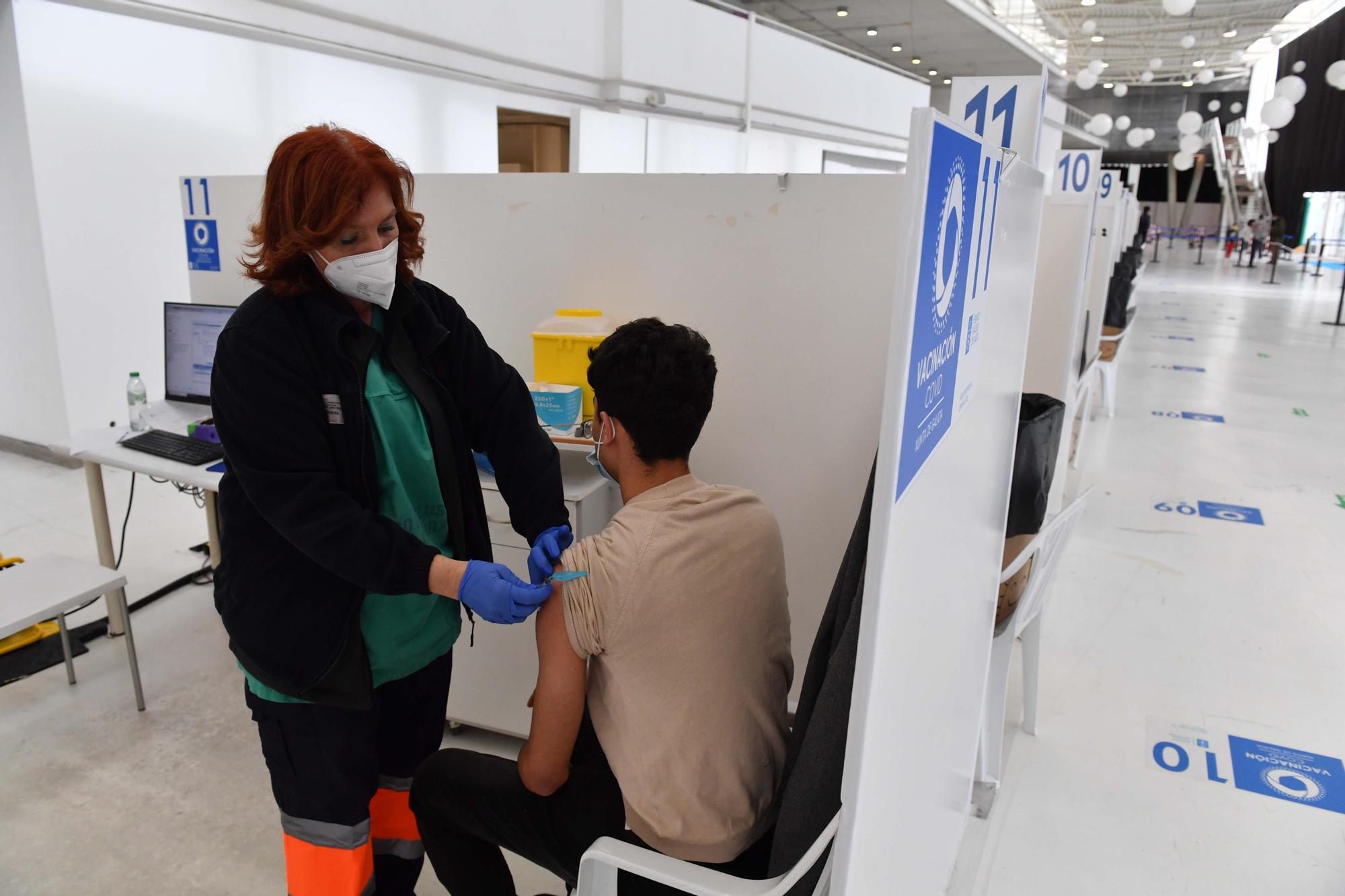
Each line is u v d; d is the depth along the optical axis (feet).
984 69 53.42
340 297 3.94
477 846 4.53
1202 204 100.27
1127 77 73.72
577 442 6.67
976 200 2.90
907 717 3.08
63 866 6.10
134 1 13.89
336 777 4.28
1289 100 34.17
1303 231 66.18
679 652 3.48
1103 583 10.59
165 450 8.27
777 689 3.84
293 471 3.71
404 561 3.72
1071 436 13.98
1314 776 7.00
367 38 17.69
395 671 4.41
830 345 7.27
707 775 3.56
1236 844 6.25
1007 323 4.35
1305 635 9.34
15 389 15.24
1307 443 17.10
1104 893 5.79
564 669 3.58
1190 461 15.83
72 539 12.00
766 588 3.68
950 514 3.35
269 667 4.02
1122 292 18.67
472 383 4.68
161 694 8.28
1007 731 7.60
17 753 7.36
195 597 10.32
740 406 7.68
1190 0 27.20
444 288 8.50
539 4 21.77
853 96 37.93
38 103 13.25
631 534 3.56
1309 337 30.91
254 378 3.67
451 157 20.43
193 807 6.72
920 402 2.42
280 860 6.19
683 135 25.93
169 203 15.16
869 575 2.34
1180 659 8.84
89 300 14.40
